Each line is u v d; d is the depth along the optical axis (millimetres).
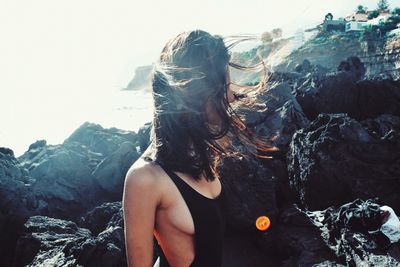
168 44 1312
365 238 3729
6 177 5500
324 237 4270
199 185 1303
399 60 90500
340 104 9172
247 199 4867
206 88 1215
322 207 5422
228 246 4750
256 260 4500
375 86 8984
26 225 4684
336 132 5629
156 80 1254
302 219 4660
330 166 5352
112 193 6836
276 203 5270
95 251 3771
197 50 1215
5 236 4910
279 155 6602
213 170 1446
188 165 1248
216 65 1229
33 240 4215
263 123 7078
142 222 1174
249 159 5070
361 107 9117
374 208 3975
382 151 5309
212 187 1394
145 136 7641
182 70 1211
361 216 3904
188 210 1224
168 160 1226
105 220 5242
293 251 4301
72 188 6543
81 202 6539
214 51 1228
